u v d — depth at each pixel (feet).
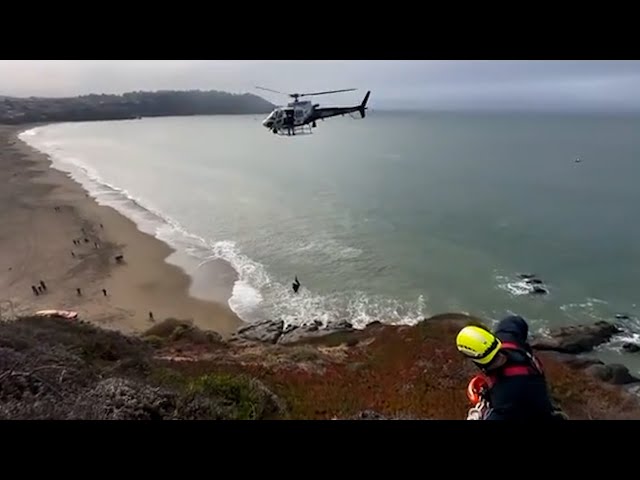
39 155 393.70
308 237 155.43
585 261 127.54
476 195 223.10
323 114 109.29
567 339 82.53
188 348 68.80
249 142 568.00
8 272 122.72
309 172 311.06
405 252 137.28
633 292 107.04
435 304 102.99
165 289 111.96
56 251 139.33
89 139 586.45
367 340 76.33
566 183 255.29
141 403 21.47
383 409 33.63
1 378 21.91
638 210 187.01
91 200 214.07
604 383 55.77
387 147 491.31
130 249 141.59
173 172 316.81
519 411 9.37
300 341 81.87
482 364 9.54
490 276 117.80
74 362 29.30
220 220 180.55
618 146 469.98
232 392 28.91
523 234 154.71
